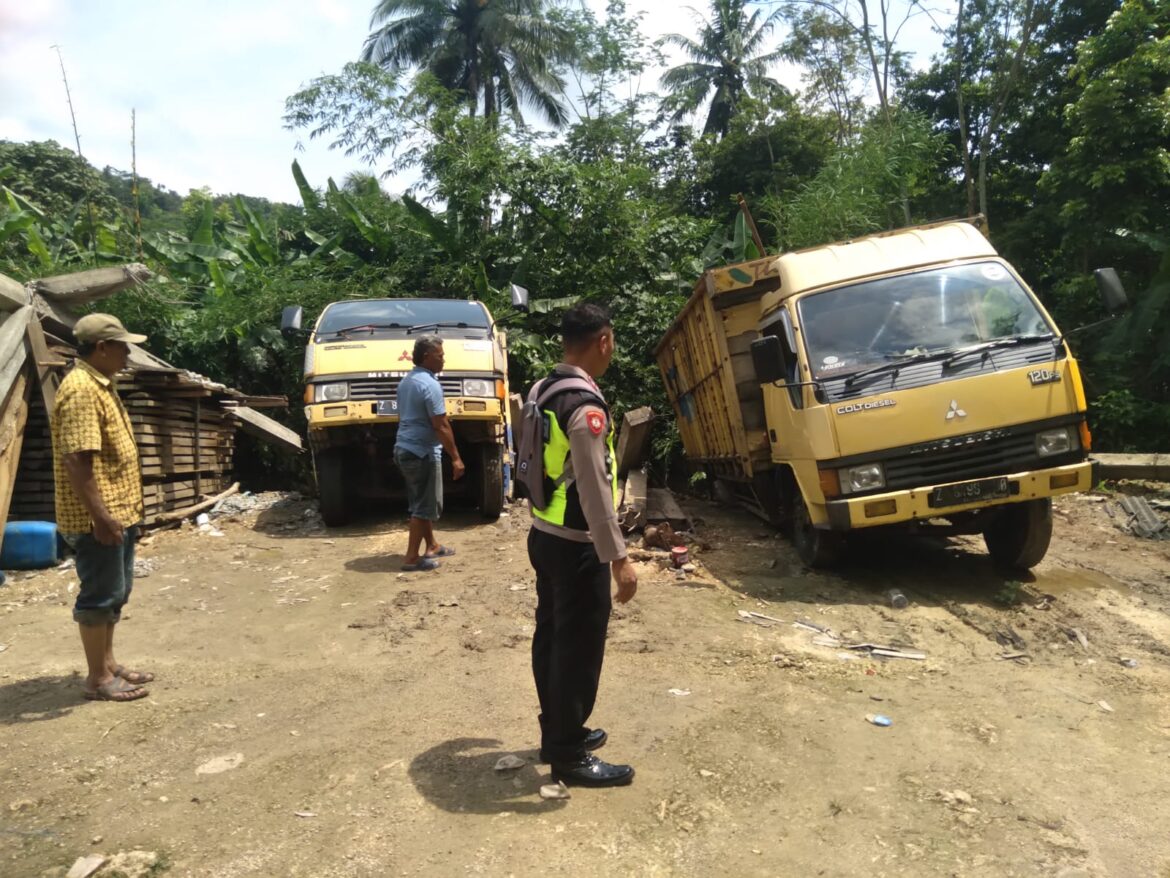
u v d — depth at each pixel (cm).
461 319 937
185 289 1366
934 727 398
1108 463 988
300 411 1407
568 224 1523
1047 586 633
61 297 777
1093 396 1248
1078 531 823
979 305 626
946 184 2012
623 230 1523
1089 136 1426
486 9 2892
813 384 602
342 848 303
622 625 550
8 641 534
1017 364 591
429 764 364
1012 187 1936
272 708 427
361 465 933
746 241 1512
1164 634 530
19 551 702
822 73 2362
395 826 316
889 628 544
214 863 294
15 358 714
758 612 577
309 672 479
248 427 1157
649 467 1292
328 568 718
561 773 346
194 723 409
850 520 578
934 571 677
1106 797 335
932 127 1778
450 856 297
